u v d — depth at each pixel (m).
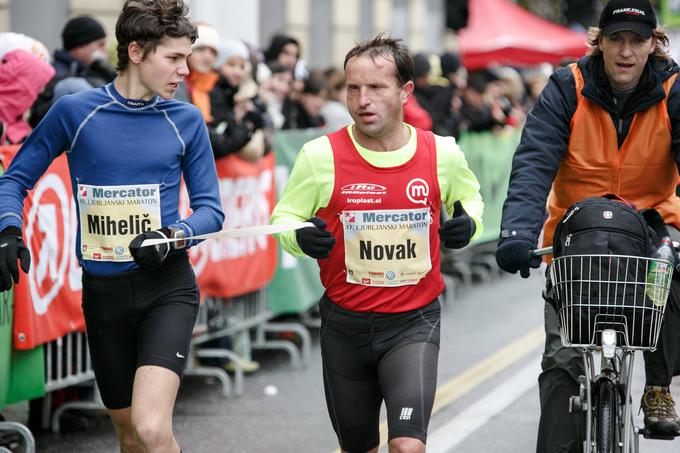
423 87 16.25
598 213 5.88
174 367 6.19
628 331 5.73
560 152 6.67
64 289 8.81
